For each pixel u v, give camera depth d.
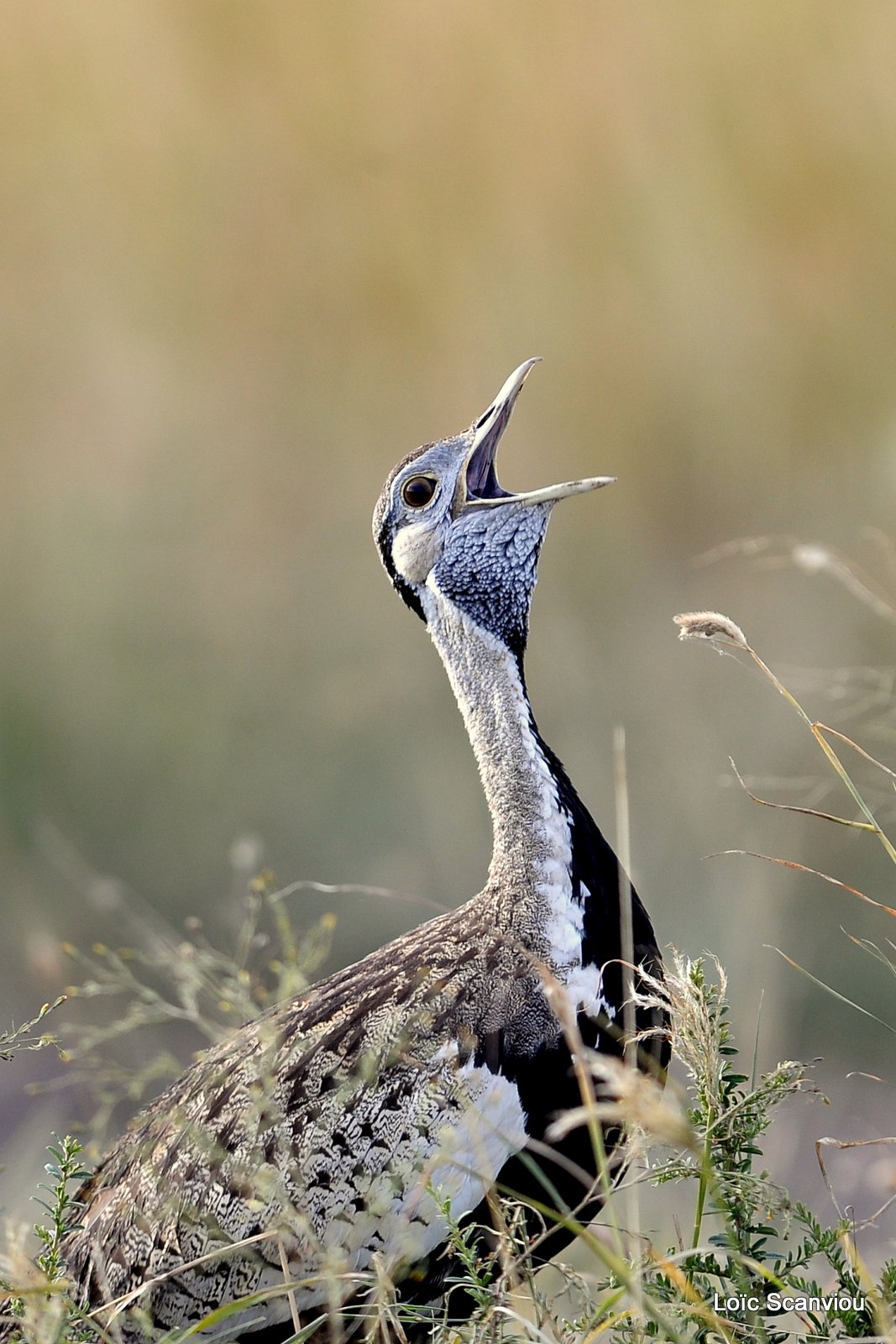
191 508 19.70
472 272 20.33
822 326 18.52
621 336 19.31
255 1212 8.14
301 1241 8.05
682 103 19.78
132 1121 9.41
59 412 20.61
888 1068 12.57
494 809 9.02
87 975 14.32
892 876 13.51
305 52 21.09
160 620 18.53
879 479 16.94
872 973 13.13
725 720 15.24
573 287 19.72
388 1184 8.02
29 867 16.09
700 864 13.95
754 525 17.89
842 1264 7.30
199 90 21.38
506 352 19.89
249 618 18.48
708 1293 7.30
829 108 19.16
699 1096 7.45
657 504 18.44
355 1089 8.19
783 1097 7.57
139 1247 8.38
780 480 18.00
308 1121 8.20
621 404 19.00
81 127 21.61
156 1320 8.27
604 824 14.73
